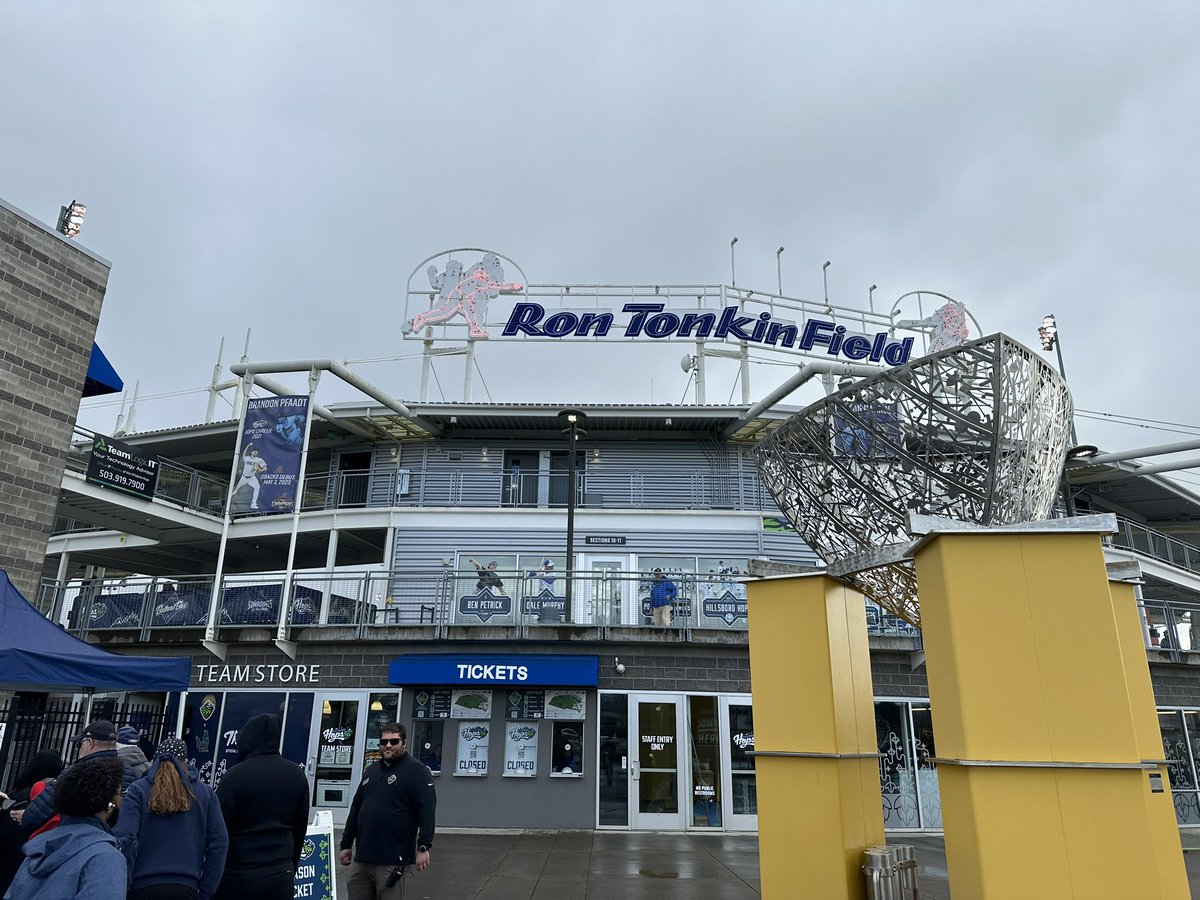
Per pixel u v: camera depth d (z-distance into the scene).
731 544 20.67
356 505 22.61
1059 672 4.39
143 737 13.41
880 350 24.55
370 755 14.81
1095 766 4.20
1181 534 31.77
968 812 4.31
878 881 5.66
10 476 9.52
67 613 17.53
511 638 15.09
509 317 23.55
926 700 15.30
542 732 14.73
